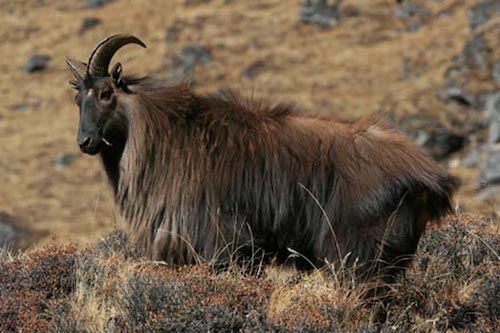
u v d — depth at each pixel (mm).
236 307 24844
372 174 28125
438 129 138250
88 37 188875
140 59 172000
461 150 137000
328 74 158500
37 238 111625
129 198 30078
